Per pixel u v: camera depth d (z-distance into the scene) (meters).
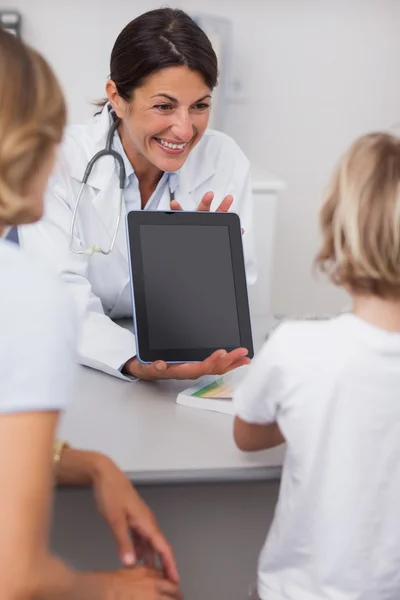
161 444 1.38
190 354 1.57
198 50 1.69
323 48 3.13
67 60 2.94
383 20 3.16
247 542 1.44
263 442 1.29
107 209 1.89
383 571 1.17
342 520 1.15
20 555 0.85
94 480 1.25
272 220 2.68
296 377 1.15
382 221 1.09
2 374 0.87
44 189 0.97
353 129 3.25
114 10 2.92
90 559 1.40
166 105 1.72
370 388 1.13
